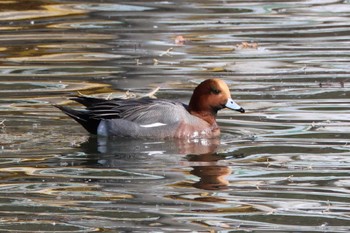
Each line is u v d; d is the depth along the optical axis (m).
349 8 24.69
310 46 20.62
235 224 11.13
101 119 15.05
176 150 14.34
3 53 20.02
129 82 17.83
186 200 11.96
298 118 15.66
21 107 16.20
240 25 22.73
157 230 10.92
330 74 18.30
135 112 15.13
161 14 23.77
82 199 12.00
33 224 11.12
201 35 21.70
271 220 11.27
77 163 13.55
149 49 20.38
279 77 18.12
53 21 22.94
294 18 23.50
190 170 13.23
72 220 11.27
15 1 24.78
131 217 11.35
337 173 13.01
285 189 12.39
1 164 13.45
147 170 13.25
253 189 12.39
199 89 15.31
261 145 14.41
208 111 15.27
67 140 14.74
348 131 14.92
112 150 14.29
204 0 25.70
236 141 14.69
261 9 24.59
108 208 11.66
